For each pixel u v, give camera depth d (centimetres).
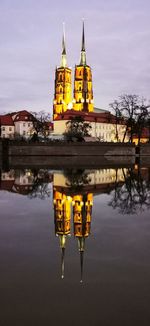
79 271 1250
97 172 6153
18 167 7494
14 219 2191
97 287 1103
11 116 19375
